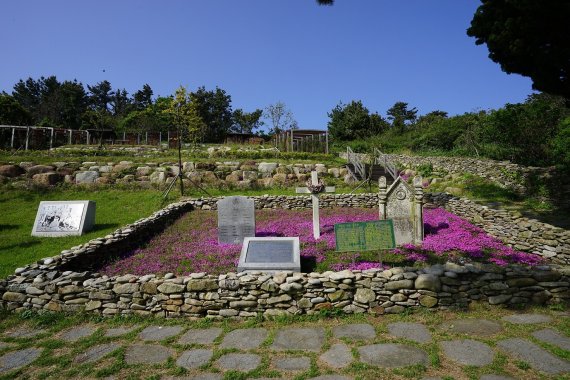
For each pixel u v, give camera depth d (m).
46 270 6.35
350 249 6.70
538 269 5.68
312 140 28.61
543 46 8.95
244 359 4.18
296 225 11.20
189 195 15.96
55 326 5.32
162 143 34.81
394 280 5.46
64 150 22.27
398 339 4.54
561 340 4.36
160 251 8.82
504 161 17.41
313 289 5.46
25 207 13.45
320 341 4.59
